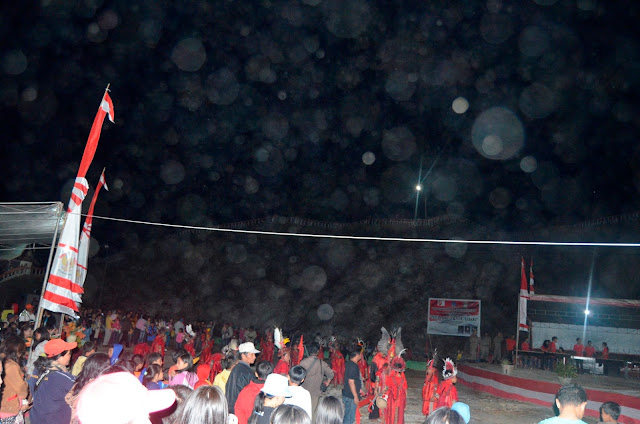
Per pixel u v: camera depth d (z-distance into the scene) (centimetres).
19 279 2822
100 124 1209
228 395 633
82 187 1172
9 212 1143
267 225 3766
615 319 2255
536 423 1241
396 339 1052
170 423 352
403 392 1005
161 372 592
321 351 994
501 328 2900
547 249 3000
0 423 548
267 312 3441
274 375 508
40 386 504
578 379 1730
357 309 3262
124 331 2772
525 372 1852
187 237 3828
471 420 1254
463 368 2125
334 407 415
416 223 3438
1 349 638
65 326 1916
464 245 3216
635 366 2039
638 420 1182
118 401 208
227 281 3619
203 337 2320
